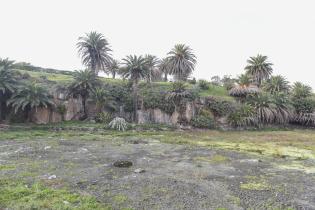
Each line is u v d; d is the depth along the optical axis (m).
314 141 30.78
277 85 53.84
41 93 33.34
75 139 25.86
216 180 13.16
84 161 16.52
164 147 23.03
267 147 25.23
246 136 33.94
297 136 35.34
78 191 10.95
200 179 13.25
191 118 40.44
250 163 17.45
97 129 32.88
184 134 33.50
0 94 33.34
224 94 49.31
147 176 13.55
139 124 37.22
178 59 48.41
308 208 9.81
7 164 15.13
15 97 32.84
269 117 42.94
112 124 34.03
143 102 40.53
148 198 10.38
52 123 35.28
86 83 37.31
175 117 40.06
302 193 11.48
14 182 11.77
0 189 10.77
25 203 9.38
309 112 47.78
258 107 42.88
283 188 12.10
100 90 37.34
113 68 54.84
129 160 17.30
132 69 38.47
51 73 49.75
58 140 24.81
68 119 37.56
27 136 26.58
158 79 57.84
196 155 19.73
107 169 14.70
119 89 42.28
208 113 42.12
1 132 28.48
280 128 44.75
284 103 45.47
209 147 23.80
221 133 36.44
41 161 16.09
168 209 9.34
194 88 44.31
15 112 32.66
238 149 23.08
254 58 55.75
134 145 23.66
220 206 9.77
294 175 14.58
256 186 12.30
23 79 37.97
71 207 9.14
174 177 13.51
